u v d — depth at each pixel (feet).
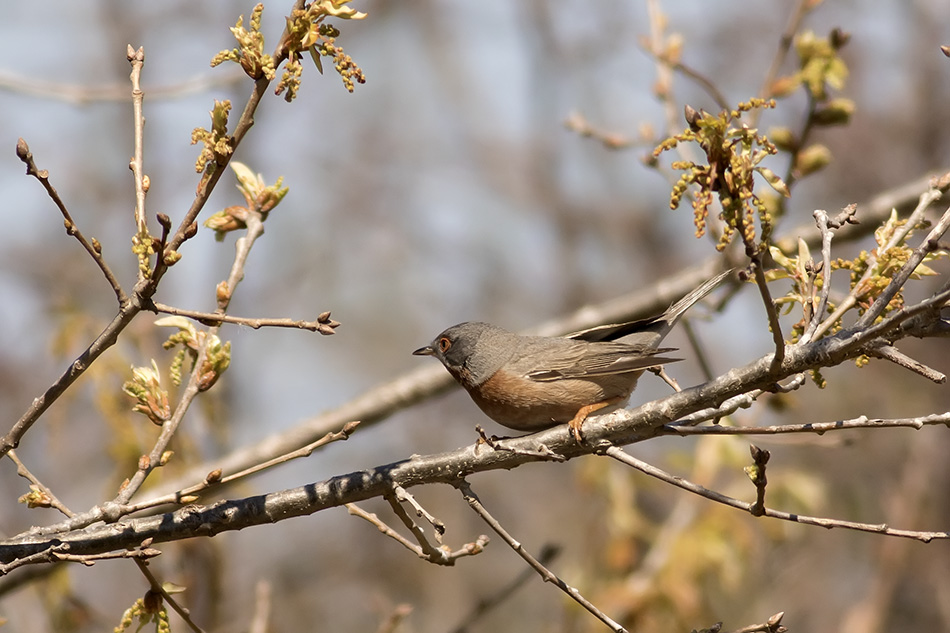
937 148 65.31
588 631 38.50
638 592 37.96
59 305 38.24
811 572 55.31
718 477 47.09
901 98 67.05
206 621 35.73
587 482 42.29
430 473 20.92
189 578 35.76
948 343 59.26
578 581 39.65
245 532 61.93
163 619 20.61
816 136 64.85
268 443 35.70
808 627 53.93
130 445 34.99
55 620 31.50
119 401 35.68
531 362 28.86
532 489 65.31
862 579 56.65
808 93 32.63
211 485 19.56
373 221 76.79
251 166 62.54
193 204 18.42
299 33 18.38
